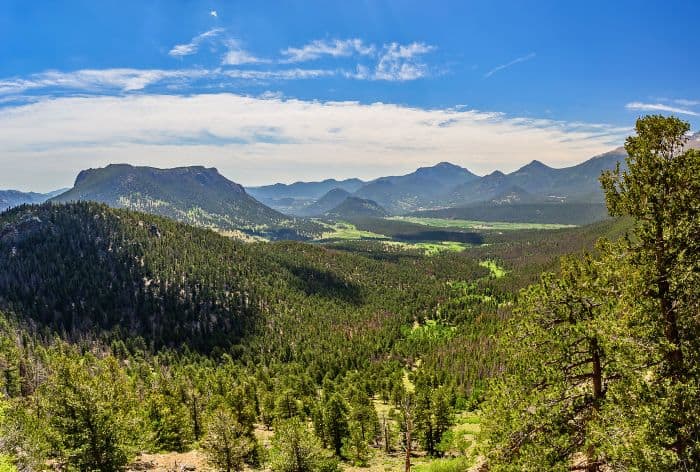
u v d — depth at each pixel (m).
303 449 46.16
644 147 18.05
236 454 50.84
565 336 19.66
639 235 18.05
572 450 18.92
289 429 46.88
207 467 54.19
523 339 21.12
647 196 17.75
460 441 63.28
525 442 19.64
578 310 20.17
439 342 191.88
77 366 40.38
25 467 40.75
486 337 174.12
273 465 46.62
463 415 99.50
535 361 20.64
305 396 113.38
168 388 85.88
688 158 17.38
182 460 58.03
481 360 146.25
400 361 179.38
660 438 14.62
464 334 198.12
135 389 105.00
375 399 129.50
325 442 73.38
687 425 14.71
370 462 71.38
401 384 117.31
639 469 14.58
